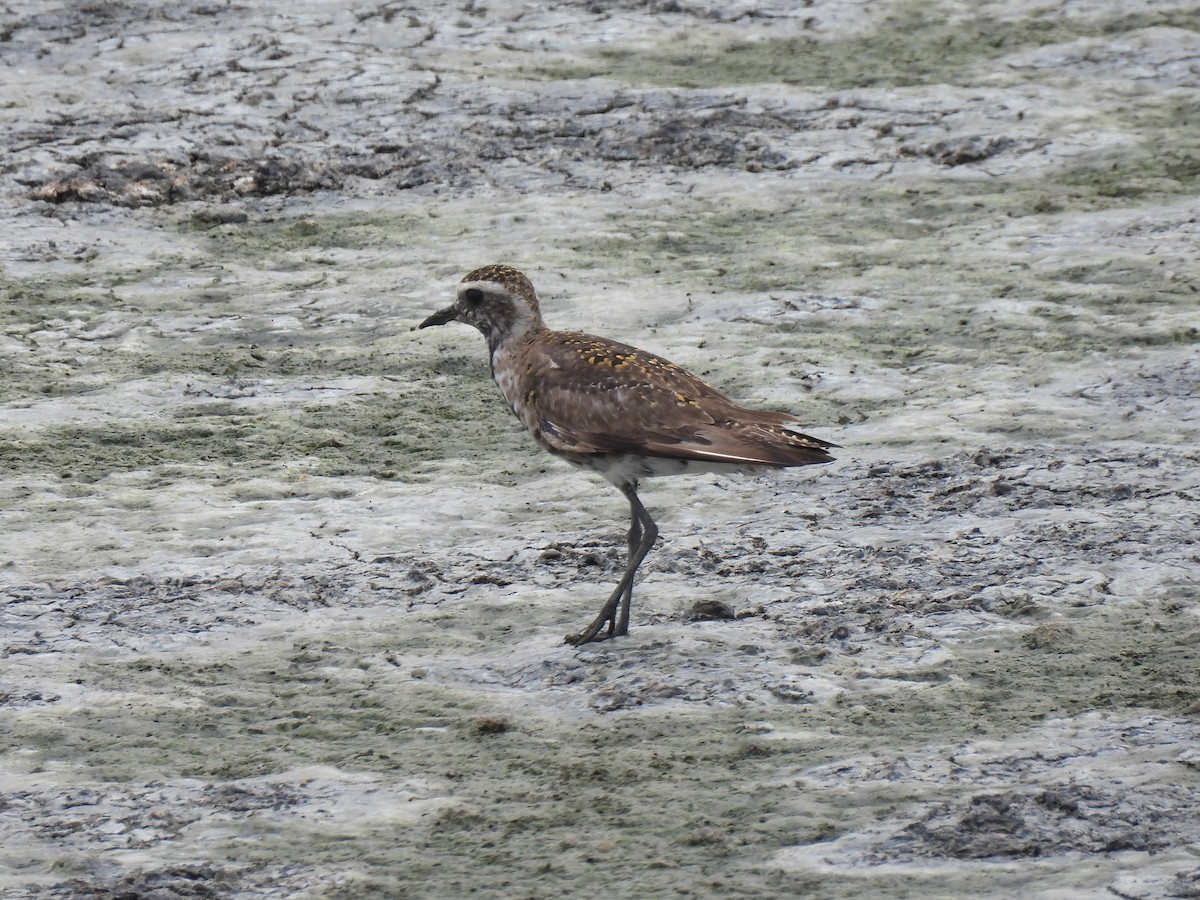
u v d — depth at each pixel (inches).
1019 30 1069.8
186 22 1059.3
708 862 301.7
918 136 904.3
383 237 788.0
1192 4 1103.0
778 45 1048.8
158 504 509.0
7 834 320.2
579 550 468.8
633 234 784.3
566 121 920.9
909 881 290.7
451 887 296.7
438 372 635.5
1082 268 721.6
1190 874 287.4
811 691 374.0
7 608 431.8
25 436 563.5
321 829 319.6
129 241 780.0
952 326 663.8
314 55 1002.7
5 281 727.1
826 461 392.8
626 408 404.5
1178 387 584.1
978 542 462.0
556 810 324.5
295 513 501.7
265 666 398.9
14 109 917.2
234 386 617.9
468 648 409.1
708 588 439.5
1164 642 392.5
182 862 307.1
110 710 374.9
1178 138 892.0
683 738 354.6
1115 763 331.9
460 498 513.0
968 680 377.7
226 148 874.8
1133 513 476.7
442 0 1109.7
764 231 789.9
